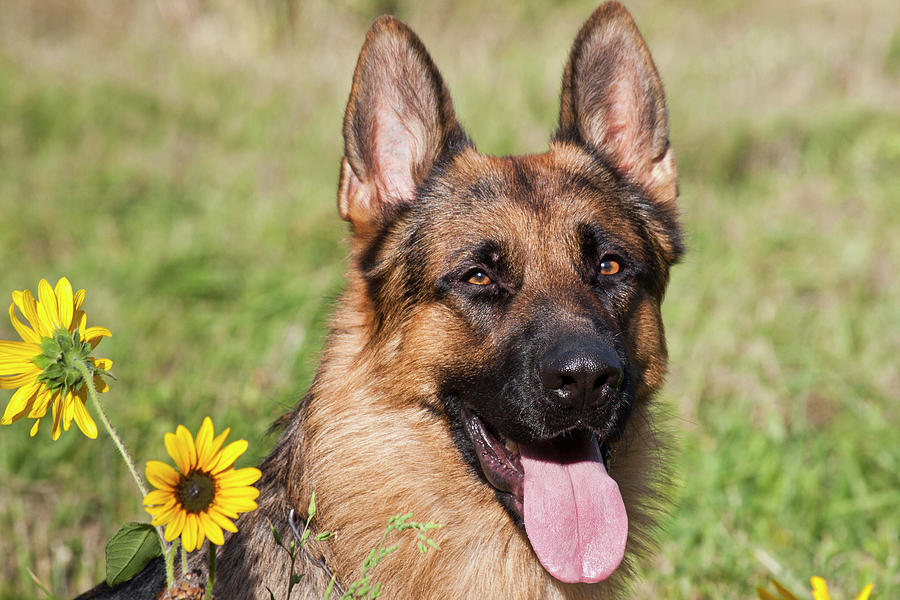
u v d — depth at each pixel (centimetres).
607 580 380
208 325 717
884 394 650
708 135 1051
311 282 761
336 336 392
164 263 787
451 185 391
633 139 427
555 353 328
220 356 669
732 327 727
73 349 253
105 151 1036
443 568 362
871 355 693
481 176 391
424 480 365
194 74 1241
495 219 371
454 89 1170
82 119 1092
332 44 1365
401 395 366
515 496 354
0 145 1030
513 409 342
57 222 873
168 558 266
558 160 411
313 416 368
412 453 365
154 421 582
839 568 486
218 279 772
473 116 1091
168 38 1367
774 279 809
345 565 354
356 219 398
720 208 934
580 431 364
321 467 358
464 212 377
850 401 638
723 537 501
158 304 742
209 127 1132
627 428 389
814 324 737
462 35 1414
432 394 365
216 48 1348
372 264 391
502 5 1491
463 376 362
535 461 357
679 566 479
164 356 678
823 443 588
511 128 1062
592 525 345
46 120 1077
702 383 654
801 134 1055
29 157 1017
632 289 384
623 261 382
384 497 361
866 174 1004
